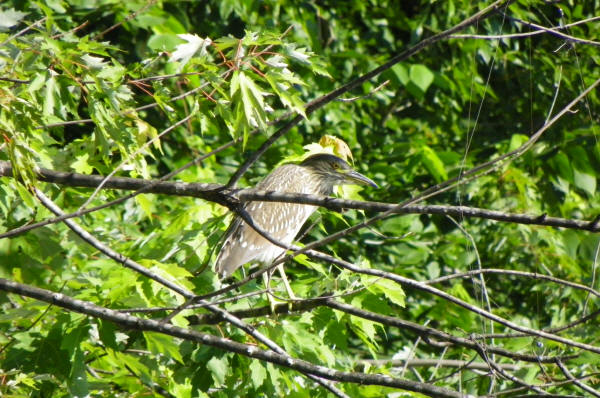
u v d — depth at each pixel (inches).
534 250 653.9
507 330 609.3
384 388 391.5
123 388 393.4
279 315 383.6
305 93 649.6
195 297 300.8
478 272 304.7
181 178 506.9
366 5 752.3
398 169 665.6
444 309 609.9
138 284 325.1
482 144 757.3
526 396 294.0
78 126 586.6
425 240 666.2
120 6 573.9
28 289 306.7
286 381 375.9
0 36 283.1
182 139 611.5
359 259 391.9
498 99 725.9
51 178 319.6
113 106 286.7
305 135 679.7
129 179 317.7
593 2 731.4
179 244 365.1
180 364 383.6
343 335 388.2
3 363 332.5
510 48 740.7
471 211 272.2
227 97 285.0
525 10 623.5
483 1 713.0
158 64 553.9
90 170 370.0
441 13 725.3
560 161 645.9
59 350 333.4
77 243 397.1
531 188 671.8
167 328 302.8
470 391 458.9
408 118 764.6
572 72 683.4
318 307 388.8
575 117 686.5
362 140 714.8
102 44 285.7
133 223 503.5
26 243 365.4
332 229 595.5
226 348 298.5
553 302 646.5
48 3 526.3
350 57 704.4
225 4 616.4
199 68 303.7
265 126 283.3
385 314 384.5
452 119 754.2
